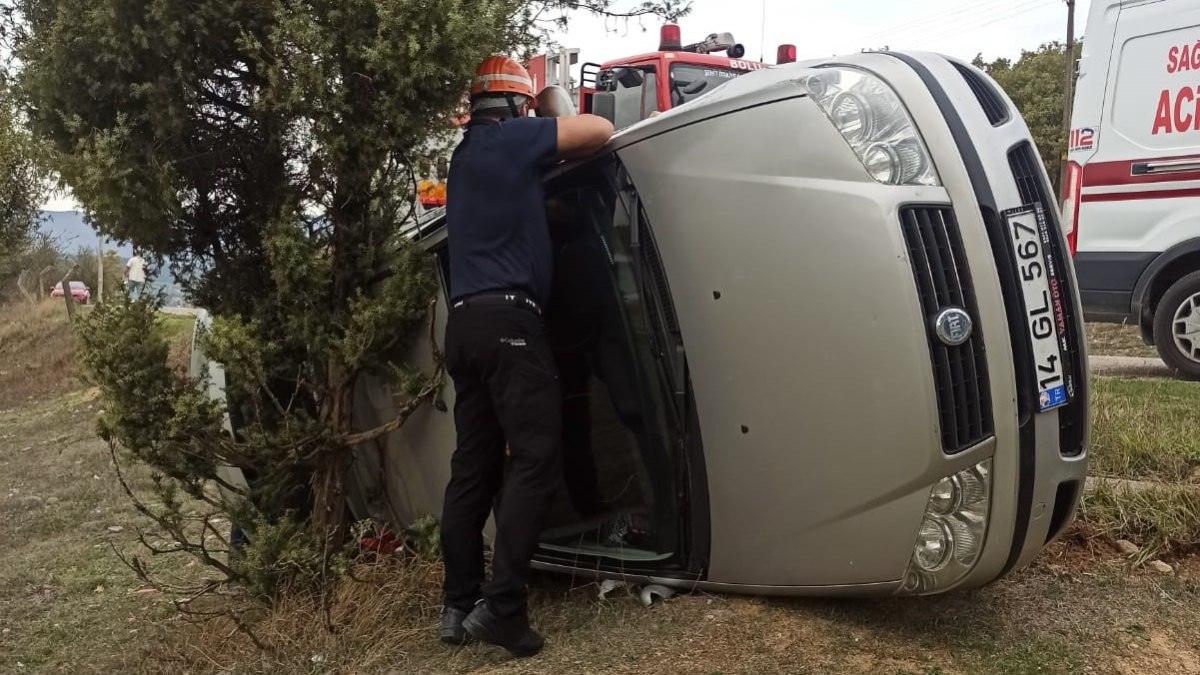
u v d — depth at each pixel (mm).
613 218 3162
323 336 3453
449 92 3186
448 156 3402
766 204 2777
